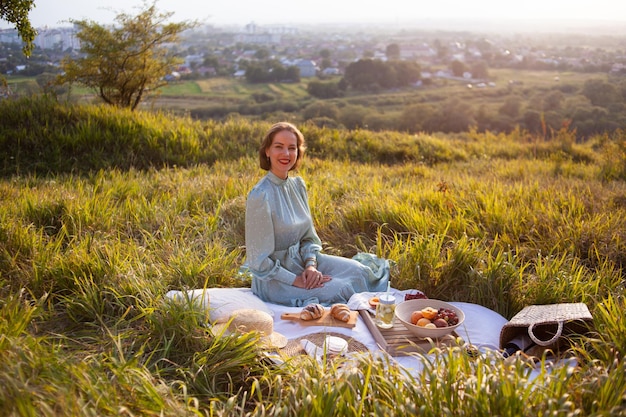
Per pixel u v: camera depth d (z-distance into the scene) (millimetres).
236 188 7258
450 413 2492
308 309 4102
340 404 2670
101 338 3773
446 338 3781
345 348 3580
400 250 5312
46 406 2355
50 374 2770
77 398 2588
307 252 4762
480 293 4555
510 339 3770
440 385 2717
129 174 8555
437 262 4914
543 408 2535
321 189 7574
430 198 6770
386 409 2596
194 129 11531
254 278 4648
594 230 5617
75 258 4520
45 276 4406
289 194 4770
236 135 11680
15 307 3449
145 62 13969
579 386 2754
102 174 8148
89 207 5941
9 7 8453
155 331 3672
